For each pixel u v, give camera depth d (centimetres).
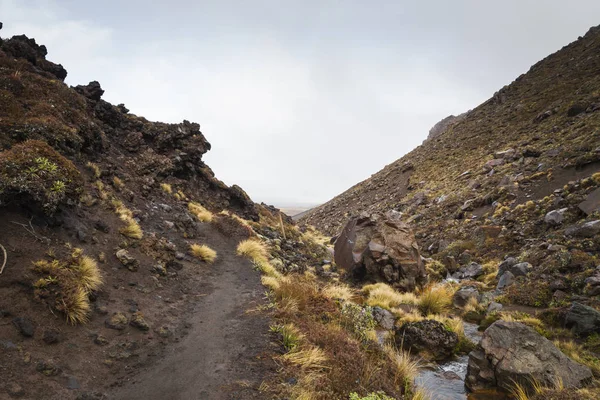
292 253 2025
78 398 444
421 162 6812
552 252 1666
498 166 3972
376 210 5694
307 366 578
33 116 1220
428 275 2016
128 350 588
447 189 4400
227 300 911
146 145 2064
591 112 3950
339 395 516
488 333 827
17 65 1476
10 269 598
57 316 578
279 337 685
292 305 871
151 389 496
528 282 1483
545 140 3984
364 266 1828
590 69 6097
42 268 630
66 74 1806
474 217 3058
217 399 478
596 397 626
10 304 543
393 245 1875
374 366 661
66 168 876
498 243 2339
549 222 2120
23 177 753
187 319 765
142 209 1423
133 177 1681
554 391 658
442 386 783
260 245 1625
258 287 1045
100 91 1981
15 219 717
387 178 7438
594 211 1859
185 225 1520
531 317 1177
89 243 870
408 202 4900
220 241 1549
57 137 1184
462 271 2208
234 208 2527
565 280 1370
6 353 466
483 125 6762
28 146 845
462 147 6172
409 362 848
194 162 2355
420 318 1195
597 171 2459
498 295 1507
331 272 1905
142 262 962
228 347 639
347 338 730
